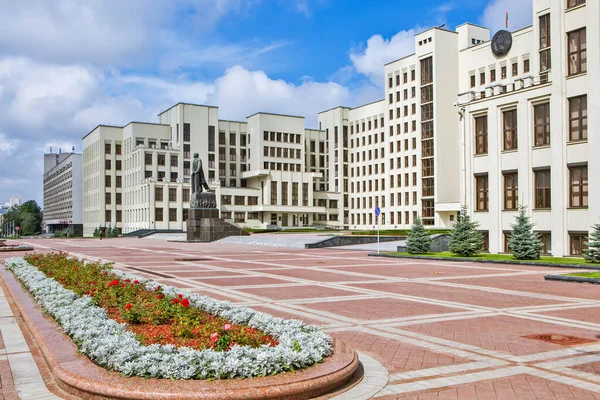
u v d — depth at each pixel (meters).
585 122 30.92
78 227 125.44
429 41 81.06
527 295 15.73
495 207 35.81
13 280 17.86
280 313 12.49
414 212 85.12
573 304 14.03
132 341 7.39
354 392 6.86
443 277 20.94
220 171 103.62
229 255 35.22
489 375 7.66
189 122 97.31
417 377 7.56
